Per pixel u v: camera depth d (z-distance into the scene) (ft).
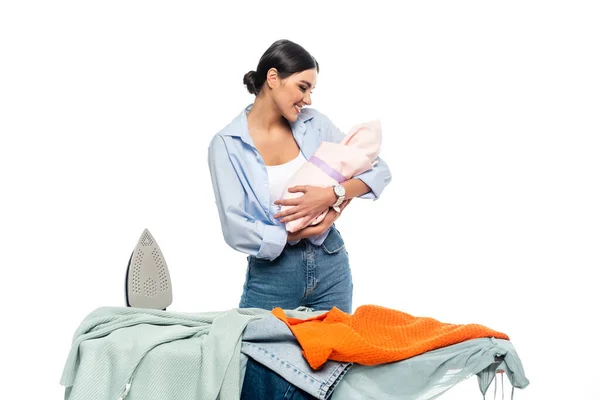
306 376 8.42
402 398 8.49
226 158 10.28
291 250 10.39
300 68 10.16
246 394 8.66
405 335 8.86
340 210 10.37
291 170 10.51
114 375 8.78
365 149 10.55
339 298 10.80
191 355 8.70
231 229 10.06
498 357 8.39
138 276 10.11
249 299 10.62
